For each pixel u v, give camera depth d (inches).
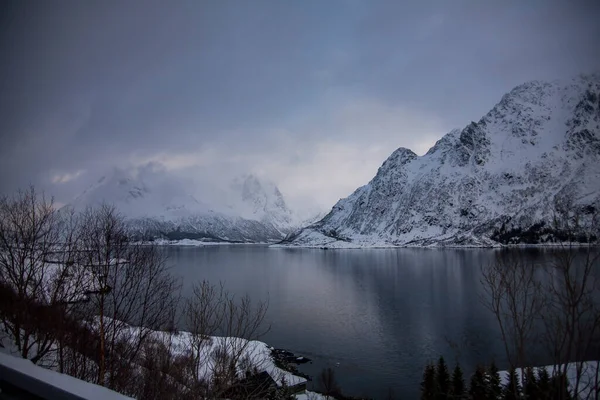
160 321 474.6
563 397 257.3
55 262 545.6
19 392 219.6
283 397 781.9
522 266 297.9
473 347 1846.7
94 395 193.5
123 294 472.7
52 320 474.3
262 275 4685.0
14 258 540.4
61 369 446.6
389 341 2031.3
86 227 514.0
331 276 4658.0
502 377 765.9
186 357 405.7
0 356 248.4
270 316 2564.0
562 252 271.3
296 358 1750.7
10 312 530.6
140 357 446.3
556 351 269.4
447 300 3075.8
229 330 461.4
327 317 2556.6
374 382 1478.8
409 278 4323.3
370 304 2977.4
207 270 4879.4
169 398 376.8
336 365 1670.8
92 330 466.9
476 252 7426.2
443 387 918.4
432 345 1936.5
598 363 255.9
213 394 364.8
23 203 577.3
